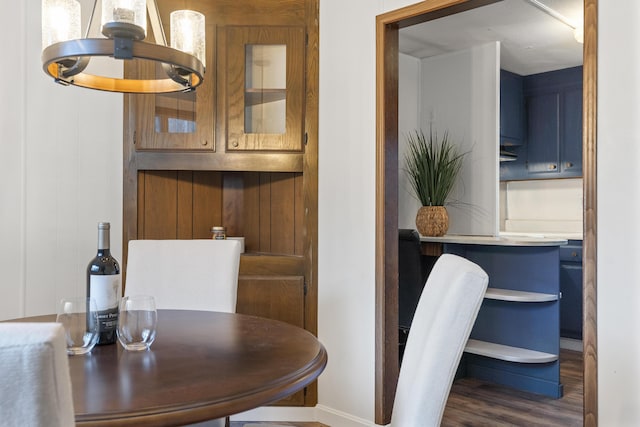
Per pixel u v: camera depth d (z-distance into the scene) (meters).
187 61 1.55
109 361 1.29
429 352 1.22
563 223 5.10
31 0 2.68
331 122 2.88
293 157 2.95
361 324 2.74
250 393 1.07
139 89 1.88
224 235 3.10
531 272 3.39
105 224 1.48
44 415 0.59
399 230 3.40
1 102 2.58
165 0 2.89
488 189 4.25
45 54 1.48
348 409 2.79
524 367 3.38
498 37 4.08
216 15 2.94
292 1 2.95
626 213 1.89
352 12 2.79
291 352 1.37
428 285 1.51
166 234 3.09
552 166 4.95
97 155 2.91
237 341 1.48
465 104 4.38
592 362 1.96
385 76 2.66
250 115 2.96
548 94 4.97
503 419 2.88
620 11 1.91
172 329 1.64
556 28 3.87
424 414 1.21
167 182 3.09
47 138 2.73
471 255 3.71
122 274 2.96
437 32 3.97
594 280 1.96
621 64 1.91
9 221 2.62
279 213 3.14
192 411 0.99
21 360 0.57
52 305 2.77
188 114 2.95
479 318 3.62
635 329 1.87
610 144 1.93
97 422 0.93
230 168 2.95
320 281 2.92
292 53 2.94
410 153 4.55
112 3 1.41
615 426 1.91
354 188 2.77
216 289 2.14
